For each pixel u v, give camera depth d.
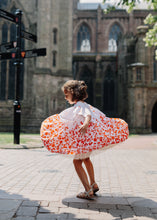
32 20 29.50
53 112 27.69
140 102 27.73
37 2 29.27
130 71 28.39
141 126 27.42
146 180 4.95
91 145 3.26
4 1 30.56
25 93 29.12
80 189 4.07
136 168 6.46
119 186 4.39
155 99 28.58
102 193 3.86
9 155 8.43
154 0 9.87
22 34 11.64
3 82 30.14
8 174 5.27
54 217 2.77
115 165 6.96
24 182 4.53
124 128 3.51
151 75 28.62
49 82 27.59
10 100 28.95
